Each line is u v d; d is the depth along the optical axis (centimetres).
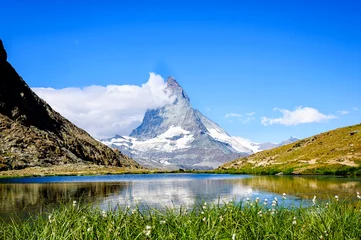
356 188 6025
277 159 16312
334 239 1440
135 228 1570
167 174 18450
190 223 1588
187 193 6088
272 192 5641
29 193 6475
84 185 9062
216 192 6100
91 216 1794
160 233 1474
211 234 1468
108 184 9488
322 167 11938
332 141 15338
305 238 1498
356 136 14638
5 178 14188
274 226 1636
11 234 1628
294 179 9125
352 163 11800
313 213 1834
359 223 1669
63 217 1709
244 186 7262
